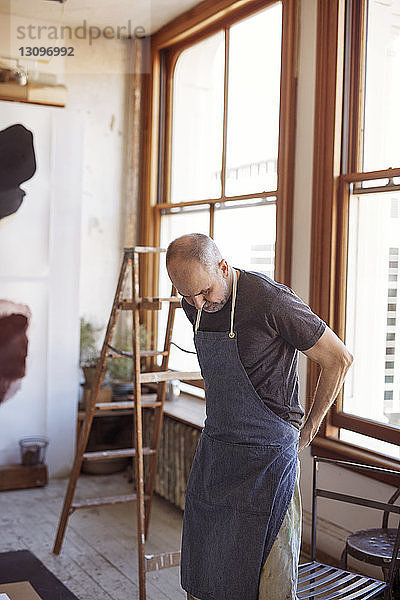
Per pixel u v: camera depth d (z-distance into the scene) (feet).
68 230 16.83
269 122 14.47
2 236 16.19
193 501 8.45
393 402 11.48
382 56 11.76
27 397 16.66
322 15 12.53
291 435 8.03
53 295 16.76
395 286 11.46
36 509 14.96
